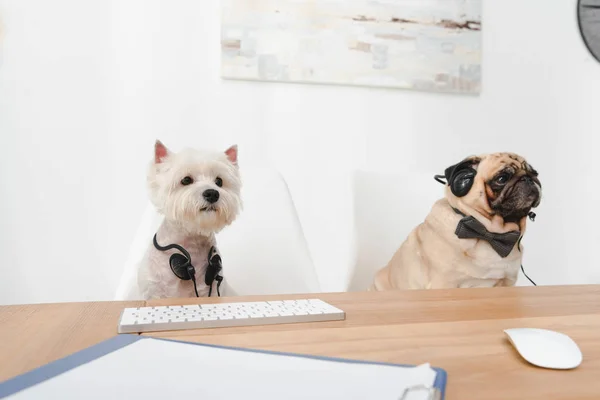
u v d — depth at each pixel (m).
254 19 2.36
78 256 2.21
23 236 2.16
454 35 2.59
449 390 0.43
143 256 1.29
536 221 2.75
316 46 2.43
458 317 0.71
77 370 0.42
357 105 2.51
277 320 0.66
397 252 1.64
